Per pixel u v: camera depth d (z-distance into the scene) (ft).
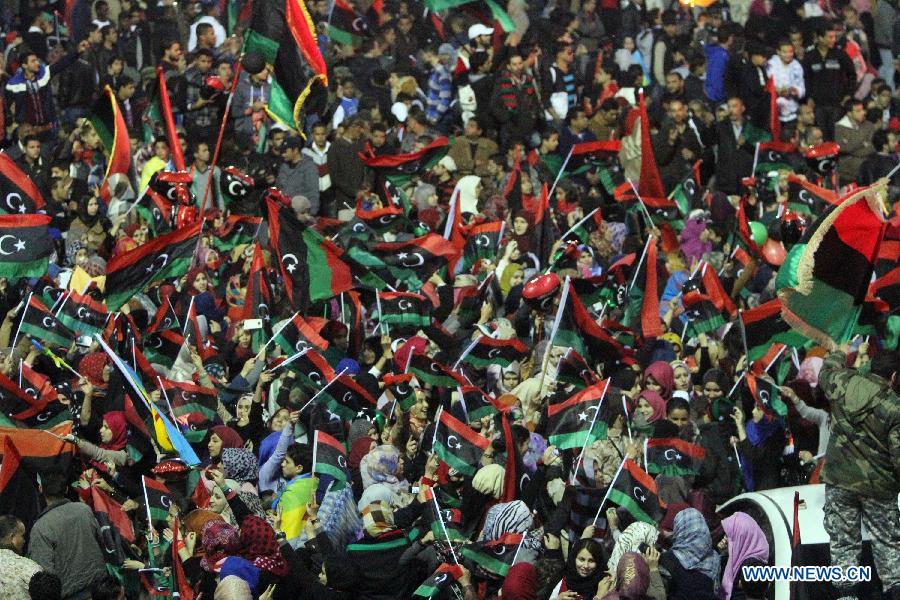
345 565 135.13
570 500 141.59
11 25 289.12
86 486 142.51
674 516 143.54
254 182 233.35
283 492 144.46
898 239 187.73
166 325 175.22
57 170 229.66
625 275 190.19
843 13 330.75
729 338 193.77
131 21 289.33
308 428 164.14
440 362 181.06
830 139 295.69
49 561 129.39
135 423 152.97
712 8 328.29
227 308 205.77
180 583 132.05
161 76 226.99
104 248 216.54
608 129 276.00
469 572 137.39
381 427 165.07
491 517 141.49
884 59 340.80
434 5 277.03
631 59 311.27
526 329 194.49
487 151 255.50
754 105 300.81
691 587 134.21
